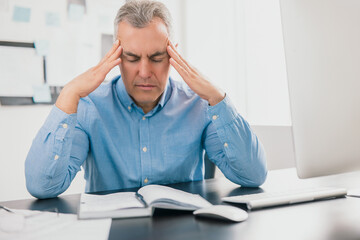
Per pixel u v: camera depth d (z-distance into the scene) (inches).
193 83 41.1
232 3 100.7
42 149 37.4
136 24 38.5
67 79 96.8
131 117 48.1
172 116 49.3
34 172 37.3
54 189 38.5
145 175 47.4
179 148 48.9
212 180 47.3
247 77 95.8
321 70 29.1
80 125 45.8
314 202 31.2
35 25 93.9
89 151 48.7
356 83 29.6
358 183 40.0
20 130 93.0
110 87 49.3
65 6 96.6
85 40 98.5
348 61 29.3
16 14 92.1
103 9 100.1
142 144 47.7
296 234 22.6
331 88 29.3
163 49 39.9
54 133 37.4
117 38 41.1
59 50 96.0
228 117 41.1
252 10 94.7
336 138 29.8
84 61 98.4
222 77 102.5
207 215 27.1
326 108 29.4
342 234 22.4
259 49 92.8
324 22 28.9
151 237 22.8
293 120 29.8
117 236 23.1
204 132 51.6
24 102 92.7
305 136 29.5
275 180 45.1
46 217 27.4
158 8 40.4
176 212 28.7
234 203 31.8
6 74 91.2
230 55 100.9
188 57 110.7
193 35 109.3
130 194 33.6
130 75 40.8
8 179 92.1
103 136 46.9
